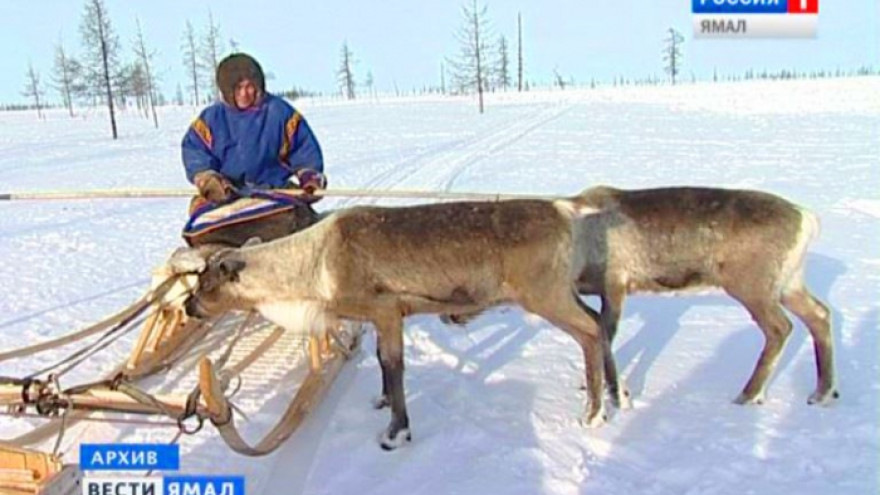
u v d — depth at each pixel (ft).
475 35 169.48
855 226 35.55
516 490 13.32
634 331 21.84
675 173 56.34
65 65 205.46
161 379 18.37
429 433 15.70
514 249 14.96
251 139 19.20
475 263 14.96
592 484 13.43
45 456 9.78
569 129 107.14
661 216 16.63
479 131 109.70
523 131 106.42
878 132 84.48
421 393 17.80
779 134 86.79
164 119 187.01
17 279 30.68
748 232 16.10
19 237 40.27
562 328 15.62
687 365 19.01
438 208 15.46
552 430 15.64
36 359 20.65
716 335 21.20
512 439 15.30
